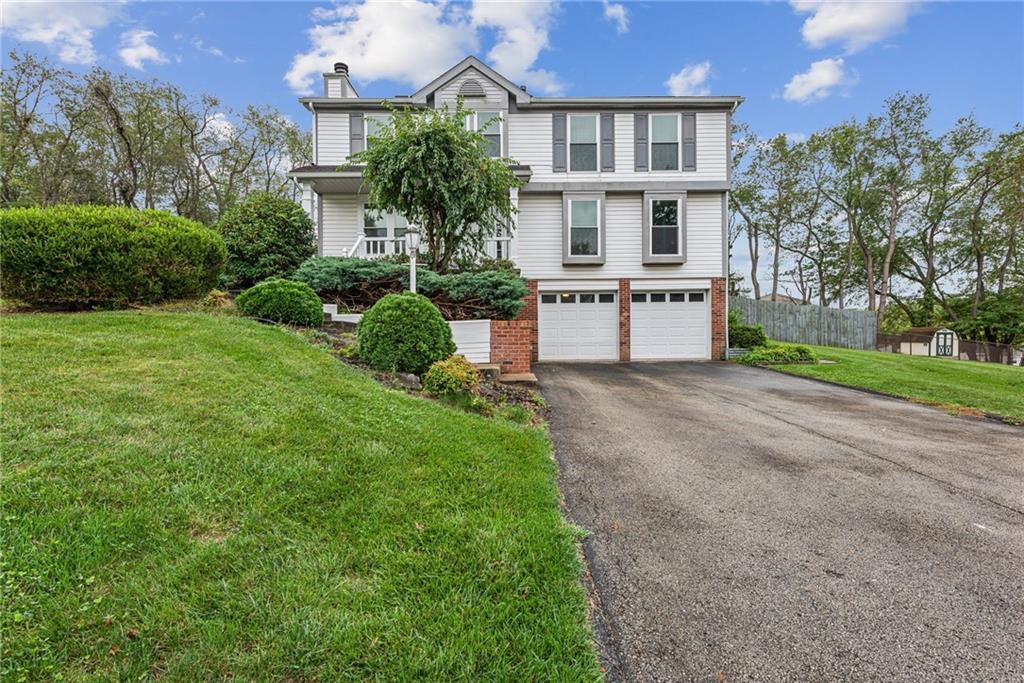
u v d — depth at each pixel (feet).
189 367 13.47
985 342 62.18
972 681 5.93
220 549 6.89
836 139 74.84
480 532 8.19
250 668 5.16
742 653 6.28
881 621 6.99
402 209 29.66
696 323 43.62
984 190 68.74
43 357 12.91
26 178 58.23
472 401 16.70
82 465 8.22
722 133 43.01
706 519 10.14
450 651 5.63
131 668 5.02
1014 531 10.05
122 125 59.57
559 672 5.56
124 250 21.02
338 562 6.99
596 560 8.40
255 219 39.27
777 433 17.48
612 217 43.52
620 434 16.60
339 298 27.20
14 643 5.09
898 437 17.63
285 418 11.32
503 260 38.17
